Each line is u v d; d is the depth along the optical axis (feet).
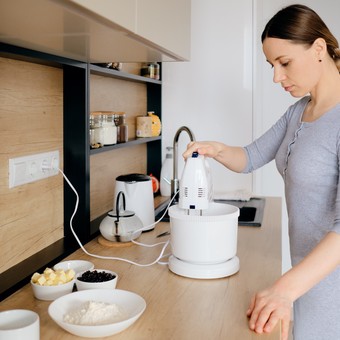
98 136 7.82
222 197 9.76
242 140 10.82
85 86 6.89
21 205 5.96
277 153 6.26
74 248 6.47
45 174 6.48
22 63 5.90
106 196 8.77
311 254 4.23
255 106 10.71
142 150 10.72
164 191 10.30
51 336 3.98
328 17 11.69
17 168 5.76
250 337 3.95
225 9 10.57
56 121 6.79
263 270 5.59
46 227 6.59
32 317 3.63
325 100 5.58
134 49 5.78
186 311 4.48
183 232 5.38
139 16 4.66
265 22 11.94
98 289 4.53
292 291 4.09
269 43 5.35
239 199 9.67
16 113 5.80
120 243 6.57
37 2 3.22
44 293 4.71
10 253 5.73
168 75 10.95
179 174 11.09
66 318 4.09
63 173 6.77
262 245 6.57
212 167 10.97
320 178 5.42
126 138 8.72
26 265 5.79
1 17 3.73
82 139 6.95
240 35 10.59
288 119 6.53
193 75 10.85
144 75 10.27
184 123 10.99
